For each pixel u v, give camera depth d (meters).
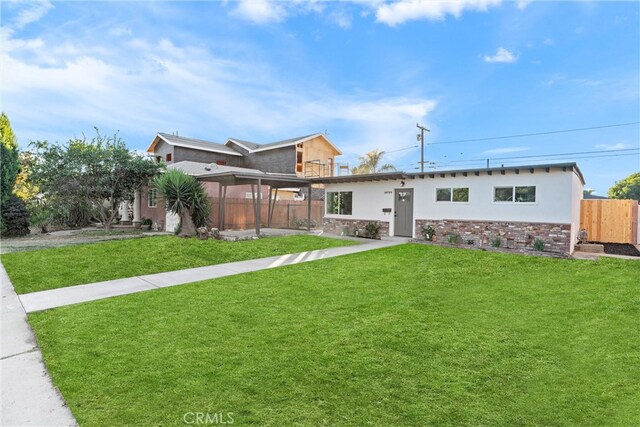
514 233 12.12
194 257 10.57
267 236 15.63
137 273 8.55
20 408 3.06
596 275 8.22
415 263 9.73
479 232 12.94
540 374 3.69
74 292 6.84
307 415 2.95
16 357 4.07
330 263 9.76
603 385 3.49
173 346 4.29
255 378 3.53
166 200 14.76
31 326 5.06
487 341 4.51
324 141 30.55
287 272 8.62
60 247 11.48
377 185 16.05
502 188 12.46
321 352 4.14
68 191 15.64
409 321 5.21
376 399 3.20
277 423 2.85
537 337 4.66
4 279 7.78
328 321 5.18
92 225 20.75
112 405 3.09
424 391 3.35
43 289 7.07
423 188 14.53
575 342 4.50
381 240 14.60
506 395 3.30
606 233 14.09
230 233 16.80
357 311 5.65
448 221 13.78
